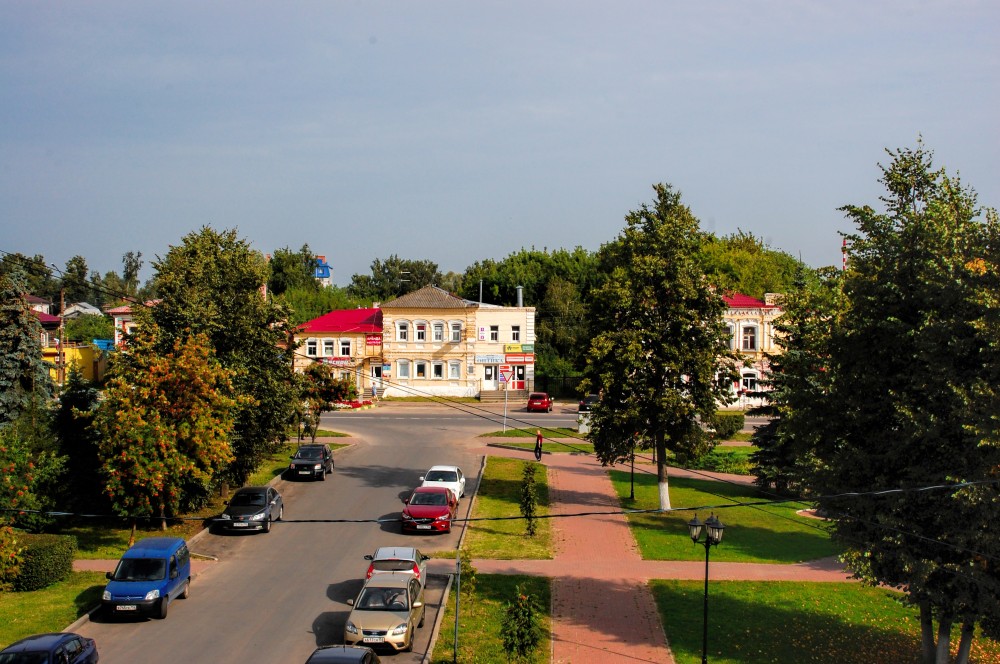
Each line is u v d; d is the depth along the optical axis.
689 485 44.19
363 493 39.72
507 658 20.80
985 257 18.75
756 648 22.94
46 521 30.28
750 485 39.72
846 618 25.48
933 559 18.70
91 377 69.69
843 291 21.56
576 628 23.91
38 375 39.09
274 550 30.83
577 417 67.00
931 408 18.89
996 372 17.75
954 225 19.23
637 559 30.72
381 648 21.11
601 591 27.05
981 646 24.34
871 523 18.83
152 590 23.19
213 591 26.11
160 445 29.02
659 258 36.31
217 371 30.75
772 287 100.88
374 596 22.16
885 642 23.80
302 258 127.94
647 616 24.98
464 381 77.69
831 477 20.31
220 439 30.56
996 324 17.34
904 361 19.78
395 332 77.88
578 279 105.25
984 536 17.56
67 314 119.25
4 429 32.38
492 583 27.42
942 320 18.44
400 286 136.12
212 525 33.28
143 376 29.84
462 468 46.19
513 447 53.06
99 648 21.27
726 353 36.97
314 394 43.97
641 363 36.47
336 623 23.42
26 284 39.00
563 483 43.16
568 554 31.08
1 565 24.41
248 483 40.50
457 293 120.69
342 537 32.69
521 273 105.12
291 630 22.83
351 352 78.00
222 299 35.41
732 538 34.09
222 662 20.53
